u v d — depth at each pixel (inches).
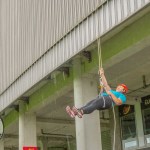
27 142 713.0
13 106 743.1
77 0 518.6
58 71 583.5
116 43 487.2
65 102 689.0
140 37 445.1
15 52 721.6
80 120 531.2
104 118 848.3
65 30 541.6
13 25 743.1
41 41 615.2
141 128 736.3
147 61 525.0
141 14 436.8
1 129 735.1
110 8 450.0
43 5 617.6
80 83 542.6
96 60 520.7
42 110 746.2
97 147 530.0
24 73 671.1
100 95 392.2
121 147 772.6
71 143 1155.3
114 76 579.2
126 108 775.1
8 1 778.8
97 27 470.0
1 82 783.1
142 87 669.9
